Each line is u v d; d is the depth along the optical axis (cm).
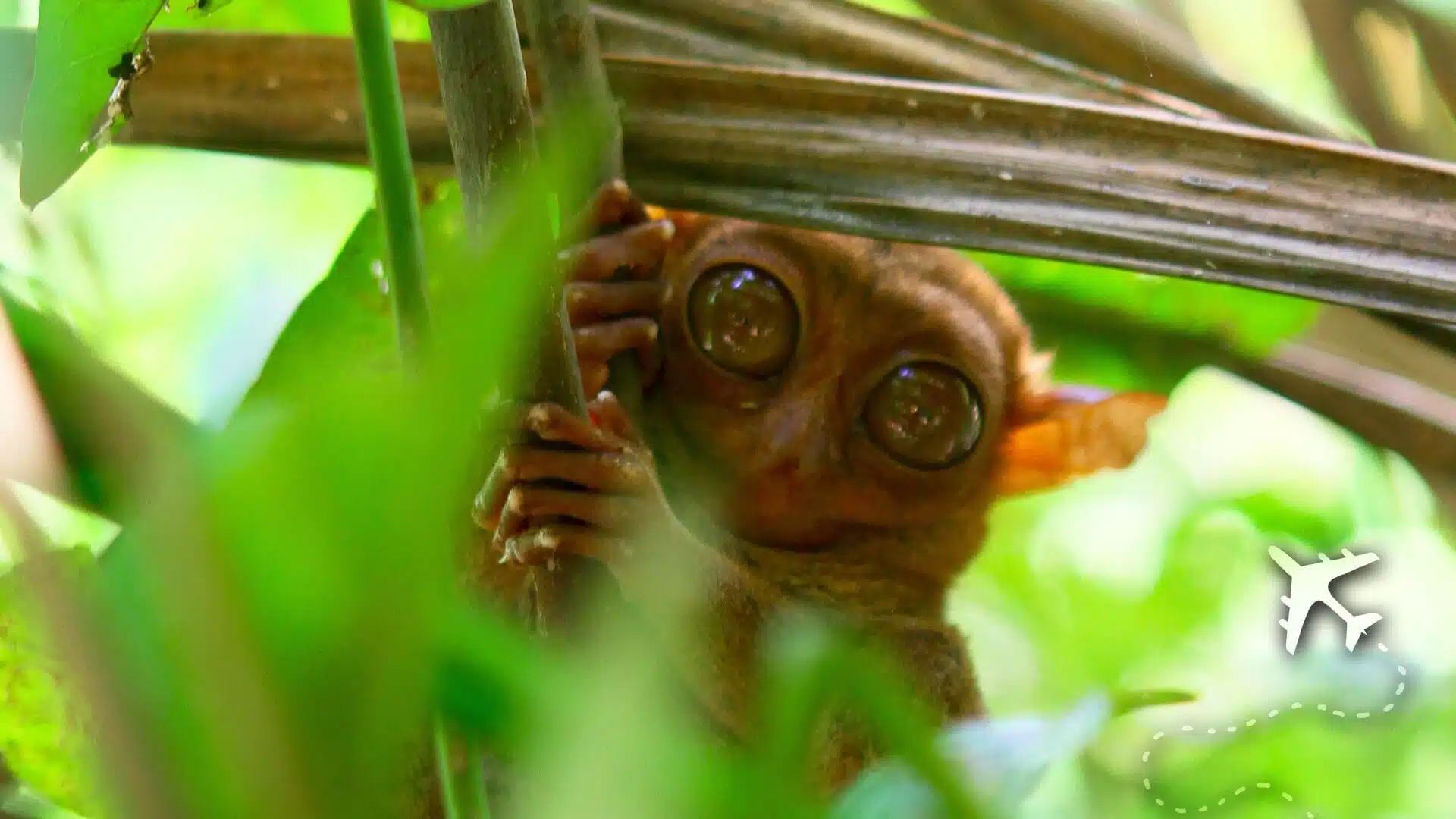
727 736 62
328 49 58
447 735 23
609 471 57
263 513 17
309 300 60
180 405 27
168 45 58
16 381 24
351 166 59
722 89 59
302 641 18
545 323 54
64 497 24
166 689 18
